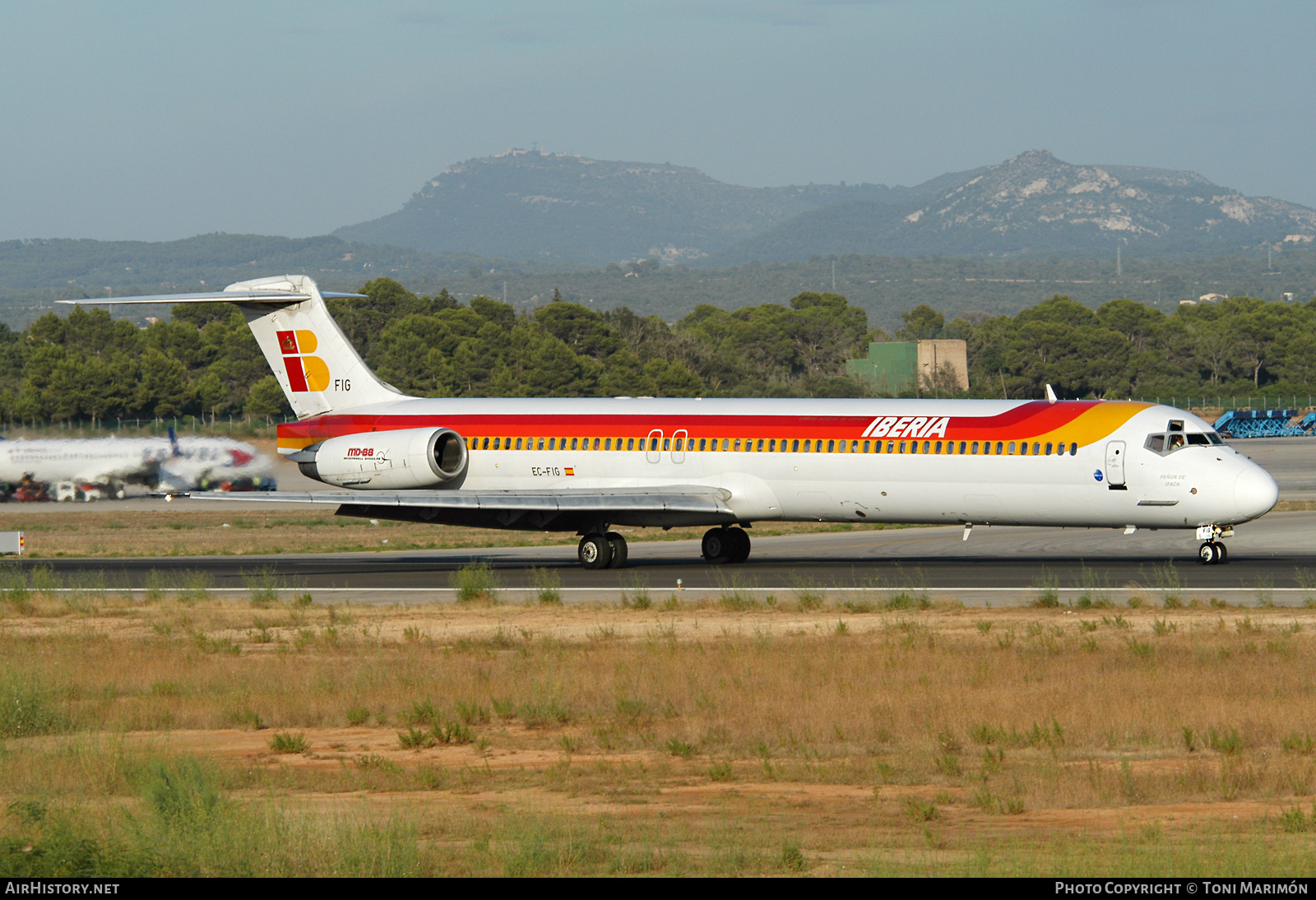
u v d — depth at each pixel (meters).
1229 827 48.44
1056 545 164.75
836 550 166.88
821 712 68.69
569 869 43.03
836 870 42.56
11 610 117.38
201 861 43.28
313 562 166.25
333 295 165.00
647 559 157.88
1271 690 71.94
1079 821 49.94
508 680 78.69
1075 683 74.62
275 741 64.94
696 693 73.81
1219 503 128.00
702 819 50.41
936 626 99.00
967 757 60.91
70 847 44.28
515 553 176.12
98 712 72.69
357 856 43.41
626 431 149.12
